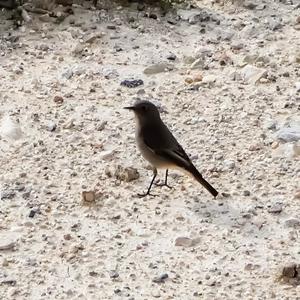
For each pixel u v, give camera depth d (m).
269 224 10.67
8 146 12.05
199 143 12.25
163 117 12.81
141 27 15.17
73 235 10.43
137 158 11.90
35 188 11.24
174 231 10.53
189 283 9.69
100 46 14.63
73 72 13.84
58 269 9.88
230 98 13.35
